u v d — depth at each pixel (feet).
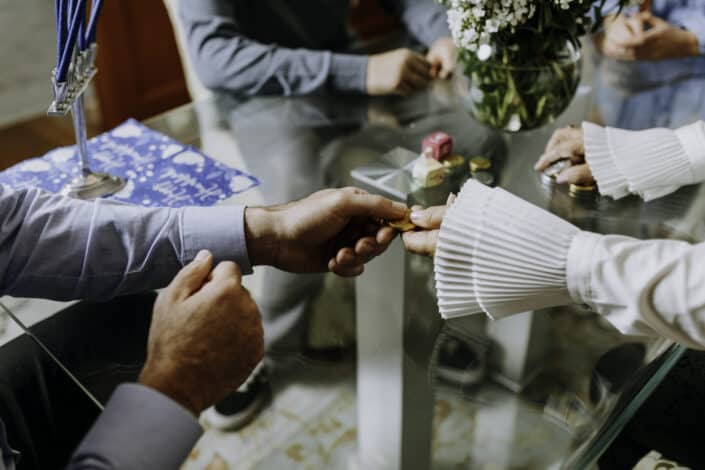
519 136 4.23
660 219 3.53
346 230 3.36
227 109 4.57
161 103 9.76
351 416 2.60
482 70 3.88
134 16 8.93
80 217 3.21
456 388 2.73
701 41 5.13
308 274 3.29
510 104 3.93
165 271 3.23
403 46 5.38
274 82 4.70
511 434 2.54
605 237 2.71
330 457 2.44
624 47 5.13
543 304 2.84
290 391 2.69
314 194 3.36
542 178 3.83
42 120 10.18
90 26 3.53
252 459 2.43
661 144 3.72
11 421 3.05
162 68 9.57
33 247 3.13
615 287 2.58
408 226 3.26
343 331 2.96
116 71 9.07
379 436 2.51
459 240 2.86
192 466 2.40
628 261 2.61
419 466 2.40
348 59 4.74
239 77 4.74
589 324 3.04
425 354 2.87
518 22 3.62
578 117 4.44
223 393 2.50
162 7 9.14
